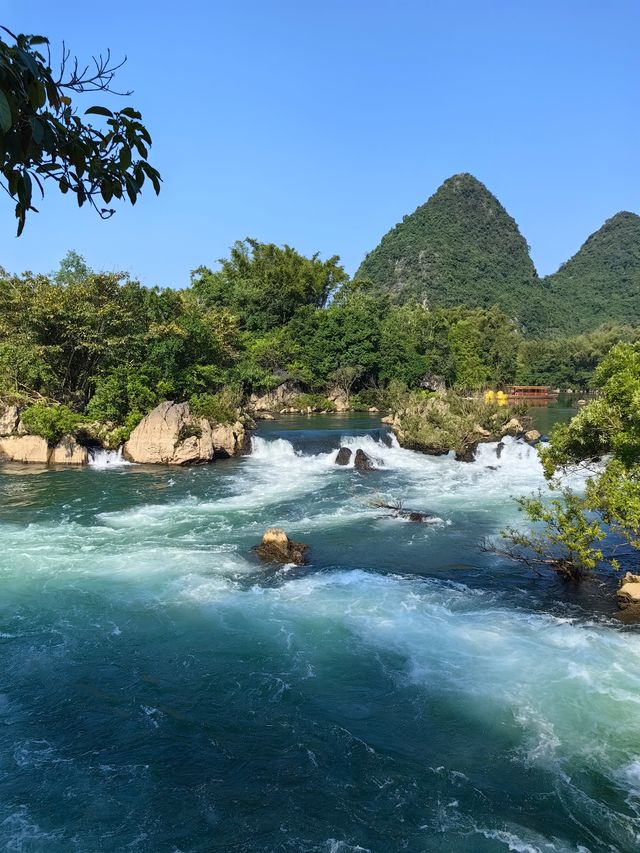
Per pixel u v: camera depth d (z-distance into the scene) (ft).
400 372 262.06
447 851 28.60
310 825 30.19
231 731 37.29
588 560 57.88
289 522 81.87
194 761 34.68
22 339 137.90
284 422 195.11
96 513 84.64
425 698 40.52
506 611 54.13
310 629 50.21
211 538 74.02
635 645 47.67
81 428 126.31
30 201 12.28
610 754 35.01
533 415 246.68
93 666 44.19
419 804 31.53
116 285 149.07
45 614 52.24
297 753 35.42
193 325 160.15
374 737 36.78
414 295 585.22
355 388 261.44
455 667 44.39
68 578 60.08
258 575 61.98
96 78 12.78
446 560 67.72
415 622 51.70
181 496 95.86
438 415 148.46
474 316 399.65
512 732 37.01
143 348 146.82
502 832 29.71
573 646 47.47
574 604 55.77
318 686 42.04
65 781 32.81
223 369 197.16
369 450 138.62
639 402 55.01
